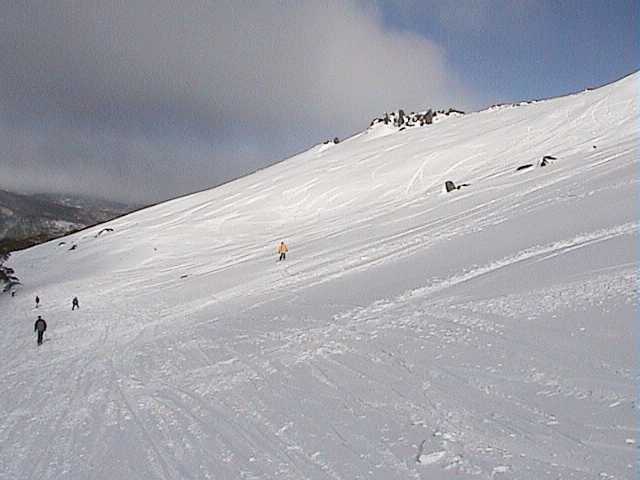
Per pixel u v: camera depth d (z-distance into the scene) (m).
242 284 31.31
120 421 10.27
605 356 8.40
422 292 16.25
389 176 76.06
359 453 7.12
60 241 100.94
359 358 11.40
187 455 8.05
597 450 6.09
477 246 21.11
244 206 82.00
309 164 110.88
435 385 8.96
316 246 39.62
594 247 14.99
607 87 78.44
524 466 6.07
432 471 6.32
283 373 11.46
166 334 21.56
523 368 8.79
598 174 29.48
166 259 60.69
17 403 13.13
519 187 35.44
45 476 8.05
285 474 6.92
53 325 30.61
